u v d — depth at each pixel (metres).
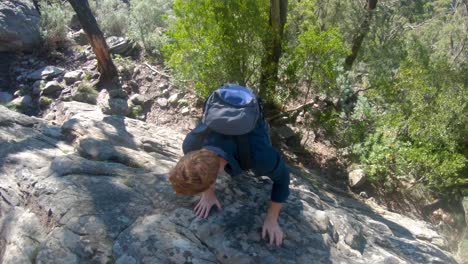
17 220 3.27
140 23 10.91
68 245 2.91
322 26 9.36
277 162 2.49
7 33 9.99
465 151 9.56
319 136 9.73
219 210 3.16
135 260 2.77
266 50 7.86
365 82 9.33
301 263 2.89
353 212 6.05
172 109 9.12
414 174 8.77
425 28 15.52
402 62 8.42
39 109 8.88
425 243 4.92
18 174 3.74
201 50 7.67
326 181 8.32
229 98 2.48
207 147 2.39
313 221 3.33
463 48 14.59
